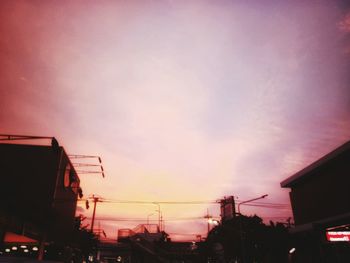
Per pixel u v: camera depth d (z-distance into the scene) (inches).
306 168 868.6
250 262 1382.9
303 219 900.0
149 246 2076.8
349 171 735.1
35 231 830.5
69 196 1187.9
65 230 1149.7
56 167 1000.2
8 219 653.9
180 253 2433.6
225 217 1947.6
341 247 754.8
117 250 2253.9
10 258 296.5
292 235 985.5
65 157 1071.0
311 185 881.5
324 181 823.7
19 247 1037.2
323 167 815.7
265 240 1294.3
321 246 754.2
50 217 941.2
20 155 1006.4
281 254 1175.0
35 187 968.9
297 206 940.0
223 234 1610.5
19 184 969.5
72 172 1173.7
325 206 808.3
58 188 1010.7
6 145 1016.9
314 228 764.0
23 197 951.6
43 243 903.1
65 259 1164.5
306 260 902.4
